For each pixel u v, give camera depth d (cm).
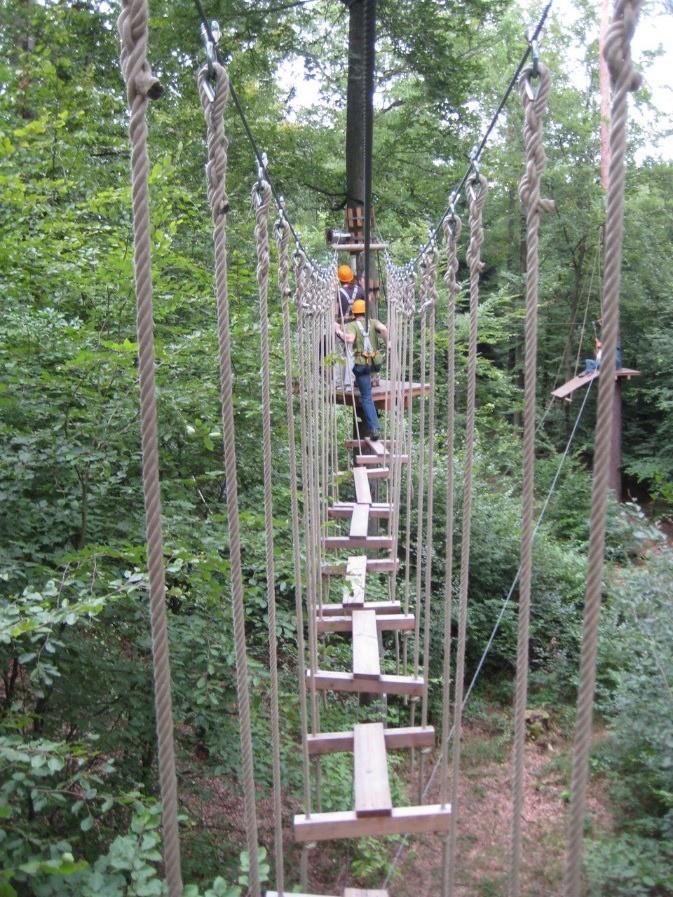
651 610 518
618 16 94
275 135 948
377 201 1014
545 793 594
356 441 649
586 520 1170
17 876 192
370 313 755
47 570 283
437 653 757
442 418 1160
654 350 1466
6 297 350
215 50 141
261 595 391
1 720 257
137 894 184
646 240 1492
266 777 373
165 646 110
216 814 417
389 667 513
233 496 153
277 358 520
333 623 413
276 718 207
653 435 1460
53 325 345
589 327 1628
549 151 1546
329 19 1041
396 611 435
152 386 106
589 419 1598
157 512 108
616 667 695
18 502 316
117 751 330
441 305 1189
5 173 375
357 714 545
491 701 777
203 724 343
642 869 426
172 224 391
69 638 308
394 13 880
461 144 1014
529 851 517
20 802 246
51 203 475
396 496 479
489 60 1599
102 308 365
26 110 568
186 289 394
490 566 855
